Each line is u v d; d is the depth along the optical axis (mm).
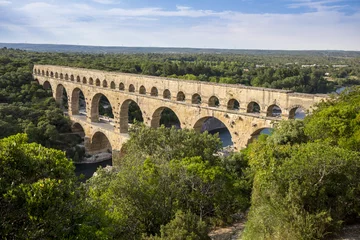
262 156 30344
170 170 35156
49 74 115875
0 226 18984
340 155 24750
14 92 115938
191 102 62969
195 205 36625
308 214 22875
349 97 41688
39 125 92312
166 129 49438
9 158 21484
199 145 45469
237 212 40812
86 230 22281
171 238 25797
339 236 23156
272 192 25344
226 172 42500
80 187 25469
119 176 34406
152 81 70625
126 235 28188
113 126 89438
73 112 103062
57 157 24875
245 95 54406
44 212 20125
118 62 182125
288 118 49312
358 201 24375
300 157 25438
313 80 164625
